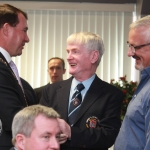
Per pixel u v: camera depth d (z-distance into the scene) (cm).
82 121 228
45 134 177
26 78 548
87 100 233
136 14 543
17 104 213
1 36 233
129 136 204
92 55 235
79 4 548
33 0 548
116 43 548
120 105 239
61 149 221
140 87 214
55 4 547
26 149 177
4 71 216
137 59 214
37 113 179
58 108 235
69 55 235
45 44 550
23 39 240
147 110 197
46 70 549
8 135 213
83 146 220
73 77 247
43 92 250
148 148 188
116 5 547
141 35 208
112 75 546
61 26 550
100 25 550
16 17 236
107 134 224
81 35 236
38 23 550
